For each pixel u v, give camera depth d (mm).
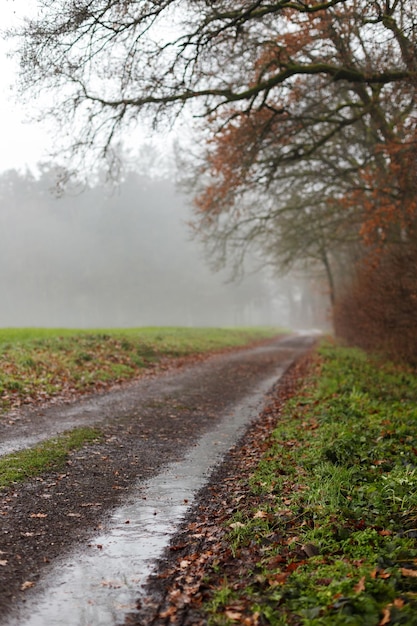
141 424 10484
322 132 18906
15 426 9773
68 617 3867
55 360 16078
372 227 15375
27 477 6961
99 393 13914
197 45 12242
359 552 4516
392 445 7777
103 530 5465
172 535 5379
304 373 18188
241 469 7637
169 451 8633
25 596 4125
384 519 5129
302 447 8203
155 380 16812
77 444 8664
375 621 3381
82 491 6594
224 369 20234
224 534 5281
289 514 5516
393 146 13680
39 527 5445
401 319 15773
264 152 16984
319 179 20375
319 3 11930
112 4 10078
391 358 18344
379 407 10633
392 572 4023
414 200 13922
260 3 11266
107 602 4082
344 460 7184
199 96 13859
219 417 11492
